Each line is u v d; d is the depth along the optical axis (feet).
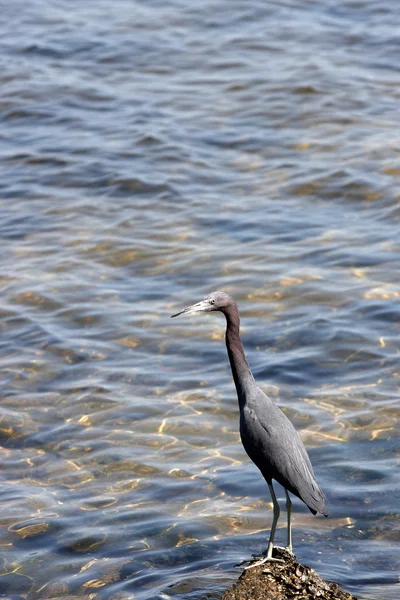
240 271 55.88
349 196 64.18
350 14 98.07
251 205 63.93
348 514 35.42
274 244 58.90
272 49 89.92
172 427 42.45
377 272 54.95
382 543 33.58
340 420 41.93
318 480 37.60
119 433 42.04
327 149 70.74
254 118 76.69
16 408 44.16
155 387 45.78
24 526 35.55
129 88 83.20
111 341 49.93
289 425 32.35
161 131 74.95
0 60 89.04
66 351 48.93
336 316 50.78
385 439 40.32
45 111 79.41
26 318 52.11
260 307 52.13
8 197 66.69
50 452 40.86
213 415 43.37
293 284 54.13
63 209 64.75
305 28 94.79
